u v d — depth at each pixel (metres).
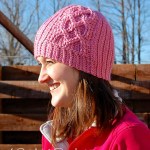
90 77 1.54
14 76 3.95
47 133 1.80
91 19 1.56
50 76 1.55
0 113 3.92
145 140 1.46
